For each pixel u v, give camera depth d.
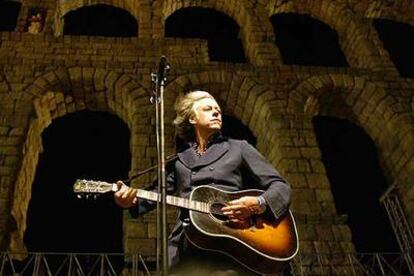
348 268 10.16
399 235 12.17
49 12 16.34
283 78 14.77
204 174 4.29
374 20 19.69
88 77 13.91
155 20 16.72
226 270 3.83
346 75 15.20
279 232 4.16
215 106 4.79
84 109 14.73
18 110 12.78
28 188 12.79
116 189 4.34
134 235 10.29
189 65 14.66
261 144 14.20
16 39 14.91
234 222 4.04
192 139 4.96
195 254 3.91
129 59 14.70
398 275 9.87
